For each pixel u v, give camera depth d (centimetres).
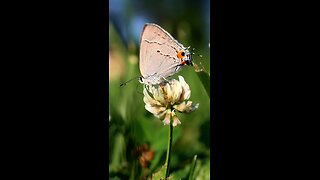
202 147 29
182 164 28
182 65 26
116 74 31
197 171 28
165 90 25
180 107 25
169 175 26
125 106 29
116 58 32
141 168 28
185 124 30
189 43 35
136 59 31
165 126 28
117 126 29
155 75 26
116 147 28
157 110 25
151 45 26
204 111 31
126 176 28
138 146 28
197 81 32
